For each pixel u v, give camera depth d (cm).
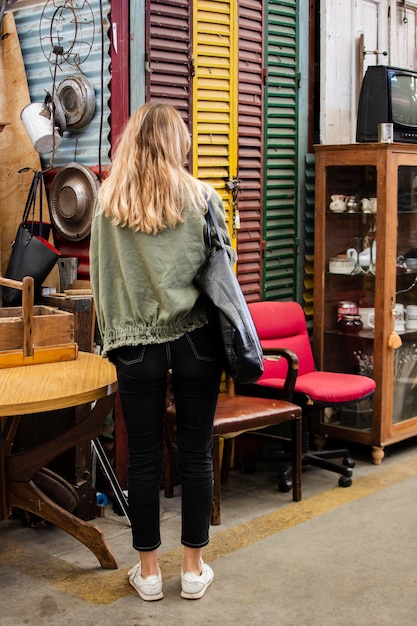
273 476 418
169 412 370
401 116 431
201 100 397
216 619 271
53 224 385
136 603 282
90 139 374
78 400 269
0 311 320
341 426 445
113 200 264
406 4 520
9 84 394
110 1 358
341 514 362
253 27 418
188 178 268
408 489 395
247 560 314
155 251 262
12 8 398
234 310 263
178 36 382
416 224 442
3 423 355
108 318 270
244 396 393
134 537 283
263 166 433
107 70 364
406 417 448
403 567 309
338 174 436
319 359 451
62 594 288
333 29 465
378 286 423
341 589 291
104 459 354
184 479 281
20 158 392
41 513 301
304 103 453
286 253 452
